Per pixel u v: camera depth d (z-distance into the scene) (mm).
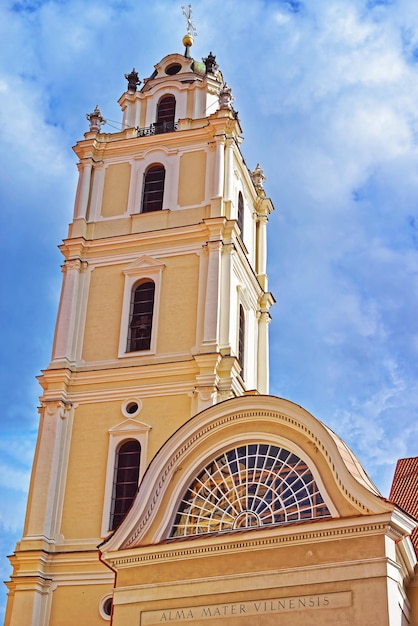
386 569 24688
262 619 25578
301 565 25766
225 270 40250
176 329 39500
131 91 48281
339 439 27891
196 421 29500
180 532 28562
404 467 35250
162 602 27250
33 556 35281
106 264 42188
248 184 47594
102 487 36875
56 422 38312
